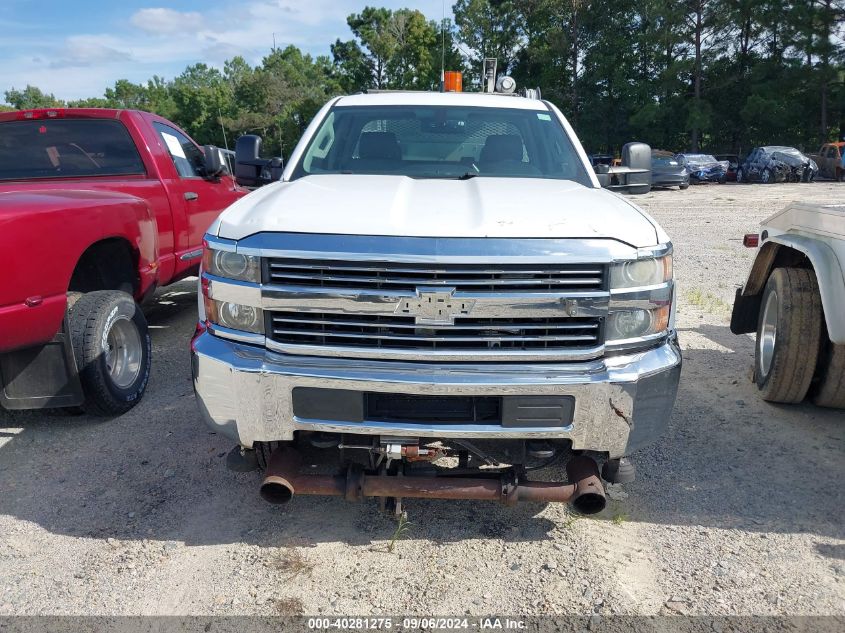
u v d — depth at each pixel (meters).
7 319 3.50
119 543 3.08
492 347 2.67
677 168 25.84
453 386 2.62
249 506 3.39
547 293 2.62
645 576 2.87
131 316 4.47
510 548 3.06
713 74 48.50
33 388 4.04
